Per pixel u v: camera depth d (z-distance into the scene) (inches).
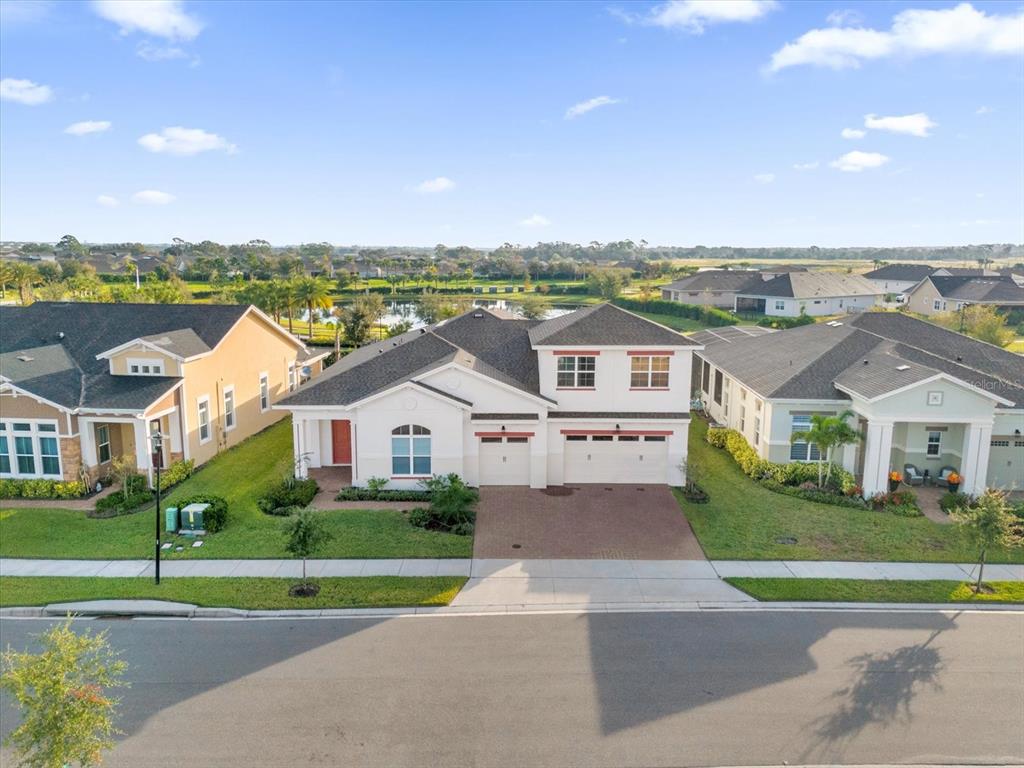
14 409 1048.8
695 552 880.3
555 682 601.6
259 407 1441.9
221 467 1198.9
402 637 677.3
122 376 1144.2
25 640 668.1
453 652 650.2
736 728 543.2
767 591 771.4
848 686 599.2
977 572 831.1
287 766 499.5
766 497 1072.8
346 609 731.4
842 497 1054.4
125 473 1018.7
